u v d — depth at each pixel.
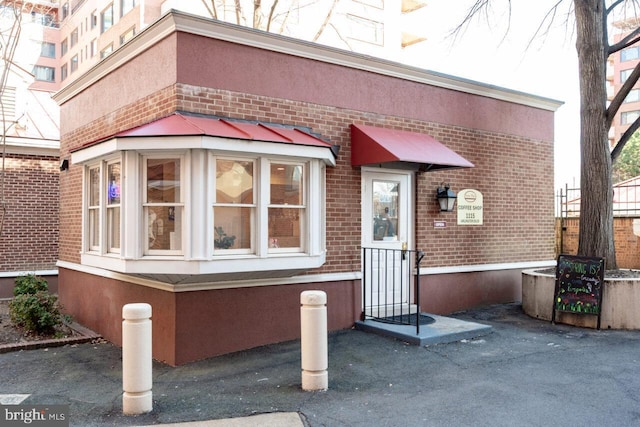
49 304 8.78
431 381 5.69
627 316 8.10
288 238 6.80
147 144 6.04
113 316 8.21
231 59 7.08
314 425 4.57
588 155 9.23
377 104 8.52
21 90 15.25
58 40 41.41
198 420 4.72
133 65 7.77
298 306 7.61
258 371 6.18
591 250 9.12
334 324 7.92
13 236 12.66
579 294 8.24
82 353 7.43
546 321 8.65
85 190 7.89
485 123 9.96
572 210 14.20
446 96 9.41
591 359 6.49
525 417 4.70
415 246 8.96
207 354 6.78
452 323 7.96
